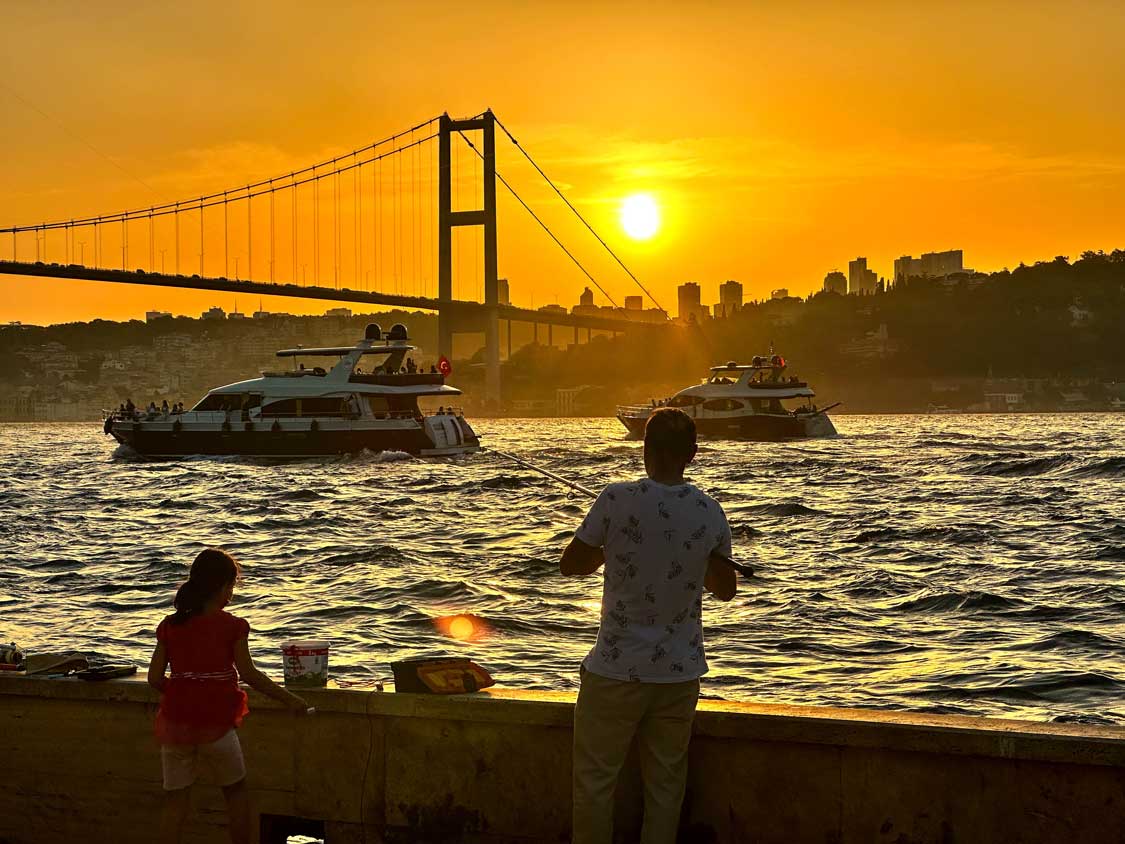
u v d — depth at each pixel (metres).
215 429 50.56
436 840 5.21
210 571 5.08
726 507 30.50
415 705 5.21
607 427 140.38
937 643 12.52
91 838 5.57
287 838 5.63
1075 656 11.83
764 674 11.12
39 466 55.78
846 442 69.56
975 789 4.57
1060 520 26.16
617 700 4.50
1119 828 4.39
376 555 20.89
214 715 5.00
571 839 5.04
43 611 15.40
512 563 19.64
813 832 4.77
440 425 51.91
